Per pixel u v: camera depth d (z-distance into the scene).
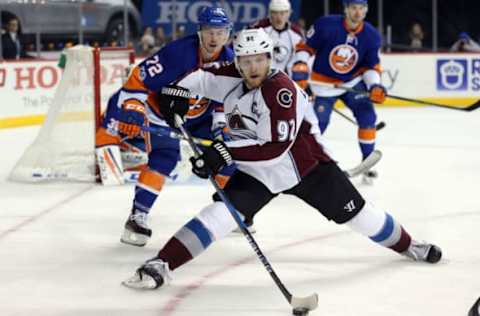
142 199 9.70
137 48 28.39
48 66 23.12
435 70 27.09
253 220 11.09
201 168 7.29
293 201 12.38
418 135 20.81
